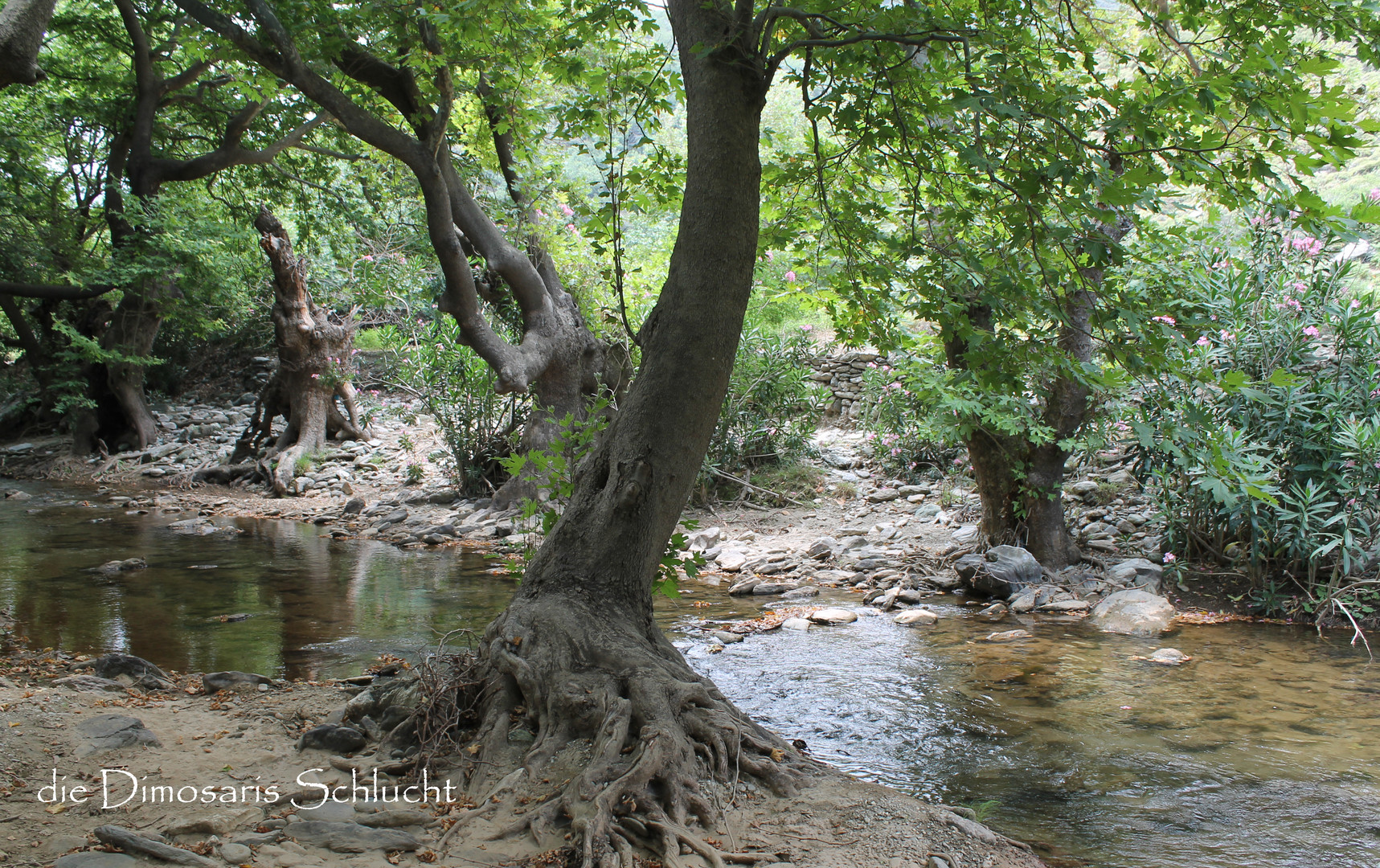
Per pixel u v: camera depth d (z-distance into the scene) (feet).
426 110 37.78
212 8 34.96
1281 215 12.84
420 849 11.31
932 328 29.89
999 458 30.42
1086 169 12.59
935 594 29.01
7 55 18.45
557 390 43.09
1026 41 14.82
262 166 66.85
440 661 16.34
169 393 76.89
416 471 50.03
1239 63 13.61
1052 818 13.61
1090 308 14.82
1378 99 19.39
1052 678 20.56
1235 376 14.03
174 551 35.91
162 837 11.30
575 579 15.48
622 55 20.47
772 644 23.34
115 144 64.18
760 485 41.96
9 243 62.03
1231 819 13.58
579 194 44.52
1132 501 33.91
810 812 12.53
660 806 11.96
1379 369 26.81
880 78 16.81
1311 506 25.82
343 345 56.39
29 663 19.53
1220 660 21.93
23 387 76.79
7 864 10.35
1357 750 16.25
